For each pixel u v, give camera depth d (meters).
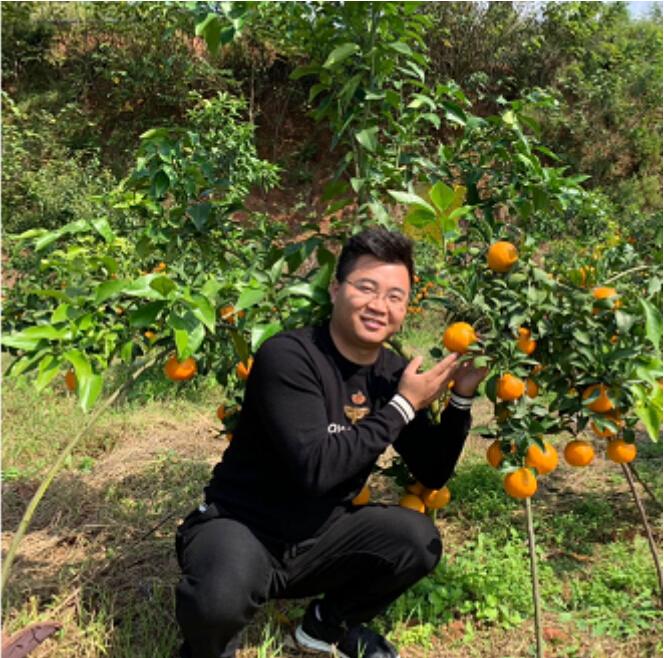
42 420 4.95
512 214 3.04
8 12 11.34
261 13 2.65
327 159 11.45
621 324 2.14
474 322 2.24
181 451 4.57
